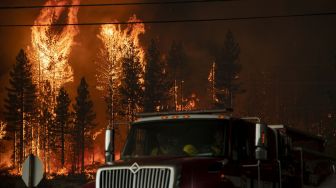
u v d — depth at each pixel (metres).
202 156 10.54
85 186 10.68
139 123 11.46
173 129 11.05
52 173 103.69
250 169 11.02
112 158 11.40
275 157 12.48
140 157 10.92
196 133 10.83
